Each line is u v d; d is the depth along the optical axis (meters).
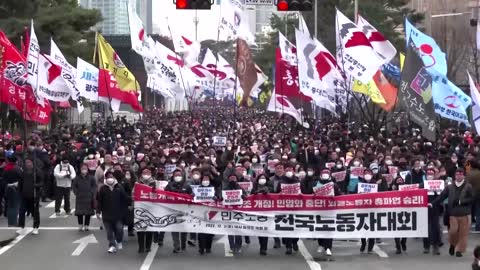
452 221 16.08
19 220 19.80
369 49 27.12
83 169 19.58
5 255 16.28
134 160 24.47
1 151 21.81
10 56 24.56
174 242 16.69
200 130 43.81
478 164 18.56
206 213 16.44
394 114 45.53
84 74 32.81
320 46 29.73
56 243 17.83
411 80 22.70
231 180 16.67
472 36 51.56
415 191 16.28
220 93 45.09
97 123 51.78
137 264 15.30
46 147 26.91
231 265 15.25
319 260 15.82
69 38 45.88
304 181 16.84
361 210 16.36
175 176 16.98
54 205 24.64
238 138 34.12
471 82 23.77
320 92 29.67
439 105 25.88
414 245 17.80
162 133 40.16
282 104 33.81
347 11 52.56
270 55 69.44
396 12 55.22
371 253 16.66
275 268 14.92
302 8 20.78
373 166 20.48
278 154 23.75
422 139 29.09
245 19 36.59
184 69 42.25
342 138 33.31
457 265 15.15
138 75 79.75
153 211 16.41
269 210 16.39
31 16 44.50
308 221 16.39
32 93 25.09
